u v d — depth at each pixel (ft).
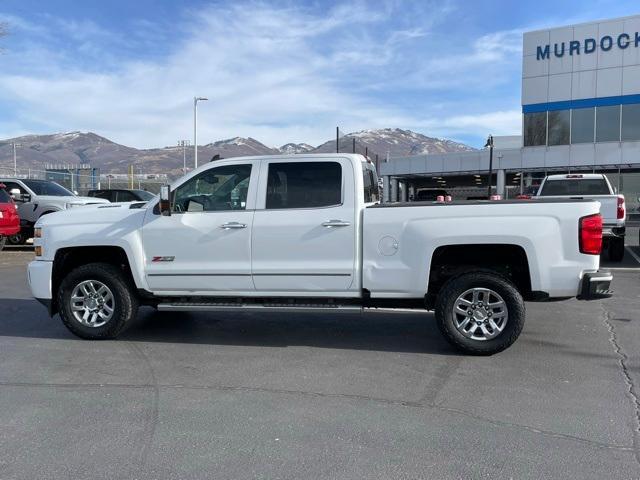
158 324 24.94
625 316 25.64
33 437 13.43
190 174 21.61
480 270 19.66
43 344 21.68
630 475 11.56
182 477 11.59
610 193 44.04
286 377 17.74
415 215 19.70
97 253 22.98
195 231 21.11
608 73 98.43
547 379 17.30
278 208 20.79
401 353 20.30
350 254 20.21
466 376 17.65
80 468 11.95
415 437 13.34
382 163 127.95
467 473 11.65
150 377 17.78
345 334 23.09
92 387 16.87
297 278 20.56
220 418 14.51
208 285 21.21
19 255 52.11
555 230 18.90
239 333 23.36
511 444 12.96
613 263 43.78
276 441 13.16
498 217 19.16
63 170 162.91
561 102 102.47
